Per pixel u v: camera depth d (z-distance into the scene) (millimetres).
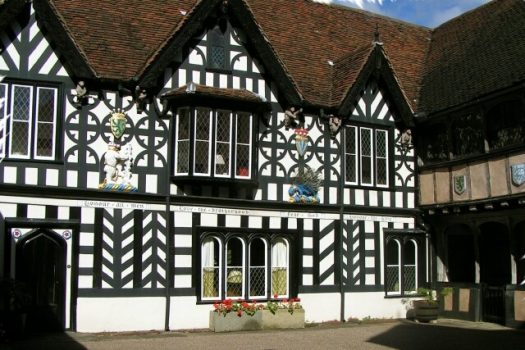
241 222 14578
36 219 12633
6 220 12406
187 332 13336
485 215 15602
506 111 14617
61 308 12797
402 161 16891
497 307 15195
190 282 13859
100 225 13172
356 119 16266
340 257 15680
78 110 13211
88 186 13133
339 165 15953
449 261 17062
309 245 15344
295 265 15094
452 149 16000
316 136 15758
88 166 13180
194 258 13938
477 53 16953
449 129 16031
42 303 12688
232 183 14148
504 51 15758
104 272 13133
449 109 15750
